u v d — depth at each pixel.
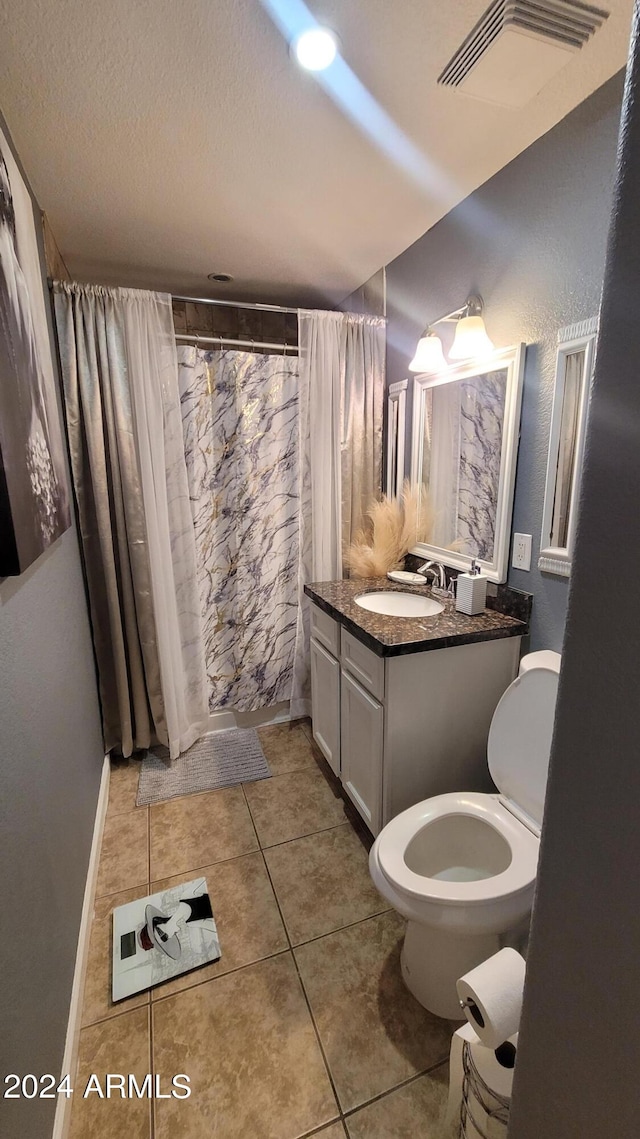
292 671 2.67
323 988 1.32
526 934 1.32
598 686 0.46
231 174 1.56
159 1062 1.16
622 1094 0.46
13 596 0.97
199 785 2.16
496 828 1.30
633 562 0.41
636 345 0.40
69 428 2.00
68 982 1.19
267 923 1.51
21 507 0.95
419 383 2.10
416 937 1.28
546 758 1.27
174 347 2.14
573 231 1.34
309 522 2.46
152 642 2.26
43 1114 0.92
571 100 1.26
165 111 1.27
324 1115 1.06
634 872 0.43
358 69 1.15
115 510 2.12
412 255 2.07
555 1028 0.55
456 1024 1.24
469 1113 0.91
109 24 1.02
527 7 0.98
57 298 1.91
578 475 1.39
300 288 2.54
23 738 0.97
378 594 2.13
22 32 1.04
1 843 0.80
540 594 1.57
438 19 1.02
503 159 1.51
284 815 1.97
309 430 2.36
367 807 1.75
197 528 2.40
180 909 1.55
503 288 1.61
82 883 1.47
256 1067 1.15
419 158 1.49
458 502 1.93
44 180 1.56
